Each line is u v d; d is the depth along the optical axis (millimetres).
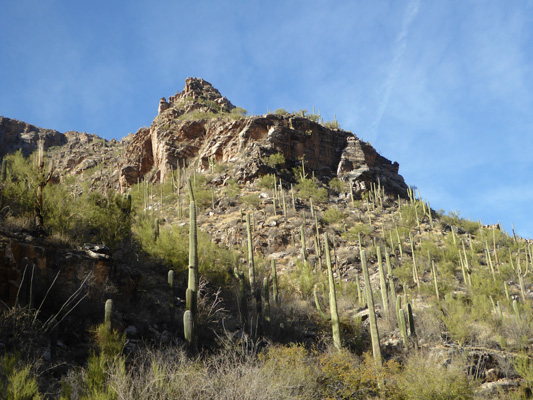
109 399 7086
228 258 21266
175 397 8062
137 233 21188
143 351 10500
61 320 10695
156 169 68312
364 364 13859
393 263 30719
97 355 10289
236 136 62000
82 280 12562
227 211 42781
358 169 58531
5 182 15070
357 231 37219
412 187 60406
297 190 51188
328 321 18672
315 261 31344
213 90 98875
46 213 14727
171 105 92938
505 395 13711
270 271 28250
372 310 14914
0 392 6539
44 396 7492
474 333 17625
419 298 24172
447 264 29094
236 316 17016
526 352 16203
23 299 10336
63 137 113688
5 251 10953
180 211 41688
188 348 11203
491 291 23516
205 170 60250
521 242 36938
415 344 16062
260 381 9227
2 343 9023
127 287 14305
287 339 16578
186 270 19359
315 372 12031
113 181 70938
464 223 43406
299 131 60875
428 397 12336
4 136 102125
